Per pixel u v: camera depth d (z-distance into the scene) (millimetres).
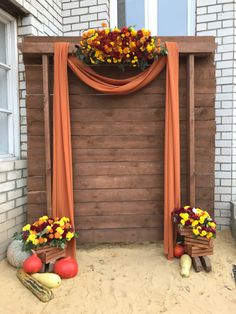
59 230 2719
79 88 3123
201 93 3123
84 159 3166
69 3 4113
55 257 2771
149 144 3172
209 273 2764
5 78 3406
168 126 3008
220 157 3777
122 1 4215
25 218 3420
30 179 3129
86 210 3193
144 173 3189
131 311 2303
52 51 2945
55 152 2990
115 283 2621
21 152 3508
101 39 2822
